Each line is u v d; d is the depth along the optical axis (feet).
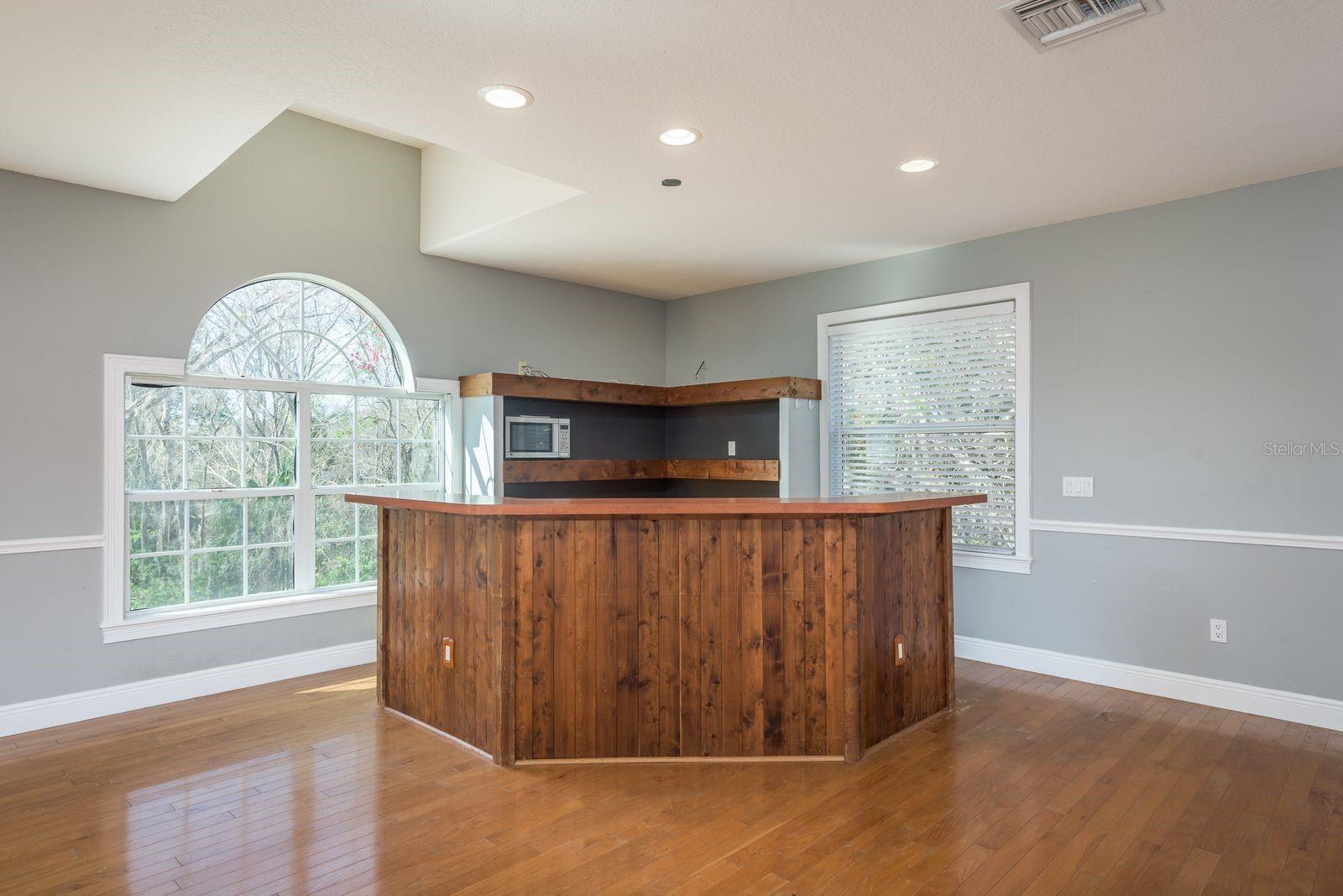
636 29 7.40
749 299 19.10
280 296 14.38
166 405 13.03
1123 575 13.20
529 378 16.34
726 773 9.81
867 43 7.67
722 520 10.28
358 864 7.57
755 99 8.93
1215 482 12.28
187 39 7.54
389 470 15.79
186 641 12.85
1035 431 14.21
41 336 11.50
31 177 11.41
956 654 15.30
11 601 11.23
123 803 8.90
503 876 7.36
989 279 14.83
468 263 16.85
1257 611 11.89
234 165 13.47
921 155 10.69
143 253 12.42
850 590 10.16
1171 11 7.10
